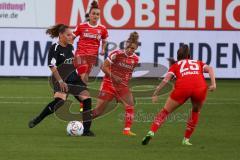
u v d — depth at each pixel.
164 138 38.75
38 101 53.41
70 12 63.62
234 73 65.69
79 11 63.56
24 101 53.31
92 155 33.28
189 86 34.84
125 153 33.94
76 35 49.03
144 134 40.25
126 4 64.06
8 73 63.94
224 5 64.94
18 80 65.69
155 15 64.50
